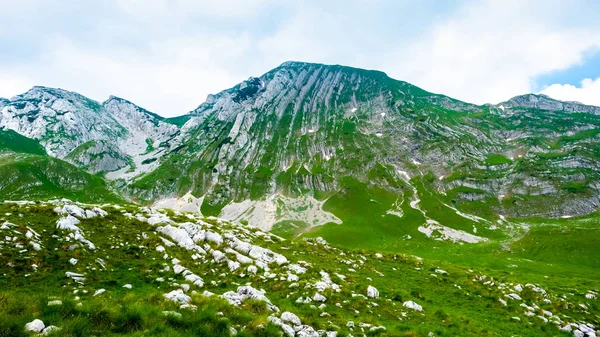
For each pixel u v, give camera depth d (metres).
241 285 29.11
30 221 32.22
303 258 41.91
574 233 145.75
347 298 28.45
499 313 32.66
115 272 27.08
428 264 52.91
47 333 11.57
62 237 30.39
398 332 20.89
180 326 14.44
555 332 29.19
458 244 162.88
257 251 38.59
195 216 52.78
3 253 24.64
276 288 29.12
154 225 41.25
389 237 177.50
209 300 18.70
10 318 11.85
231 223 53.69
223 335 14.25
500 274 56.97
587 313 36.34
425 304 31.84
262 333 15.66
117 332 13.19
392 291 33.66
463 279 44.53
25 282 21.97
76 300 15.27
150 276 27.62
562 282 52.94
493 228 190.12
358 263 46.22
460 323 26.55
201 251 36.53
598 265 118.56
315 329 19.36
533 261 119.19
